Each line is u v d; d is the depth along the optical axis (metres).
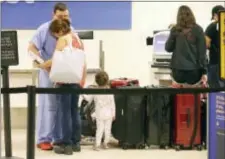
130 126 6.70
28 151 4.13
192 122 6.65
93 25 8.77
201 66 6.48
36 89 4.14
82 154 6.34
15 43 5.15
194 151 6.59
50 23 6.23
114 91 4.18
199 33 6.43
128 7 8.83
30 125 4.12
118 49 8.84
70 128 6.22
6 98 5.37
